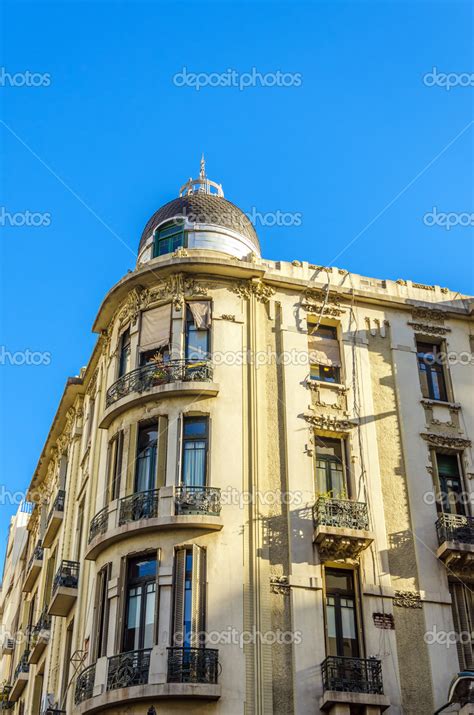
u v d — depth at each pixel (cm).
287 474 2552
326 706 2208
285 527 2469
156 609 2288
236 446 2550
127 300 2939
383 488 2645
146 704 2166
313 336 2864
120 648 2303
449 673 2388
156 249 3053
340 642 2377
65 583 2864
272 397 2684
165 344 2738
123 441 2645
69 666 2764
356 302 2975
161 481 2484
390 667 2342
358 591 2455
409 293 3066
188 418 2598
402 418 2792
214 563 2350
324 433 2691
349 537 2438
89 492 2916
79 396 3559
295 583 2380
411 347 2955
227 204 3175
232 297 2811
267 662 2247
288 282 2888
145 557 2422
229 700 2169
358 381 2811
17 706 3803
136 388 2670
